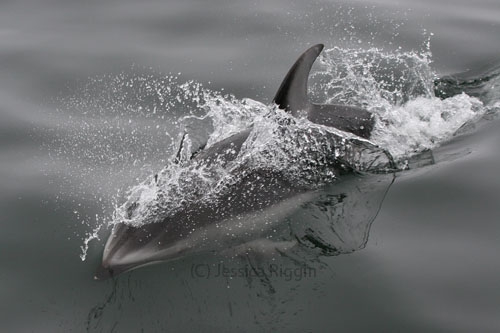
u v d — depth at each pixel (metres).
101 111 22.22
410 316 13.02
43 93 23.47
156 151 19.64
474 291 13.55
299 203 16.52
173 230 15.23
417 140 19.69
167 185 16.61
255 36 27.30
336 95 22.66
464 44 26.64
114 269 14.48
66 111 22.30
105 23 28.70
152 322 13.18
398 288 13.75
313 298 13.56
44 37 27.44
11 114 22.14
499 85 23.19
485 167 17.89
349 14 29.39
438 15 29.58
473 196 16.70
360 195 16.95
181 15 29.27
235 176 16.62
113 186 17.92
